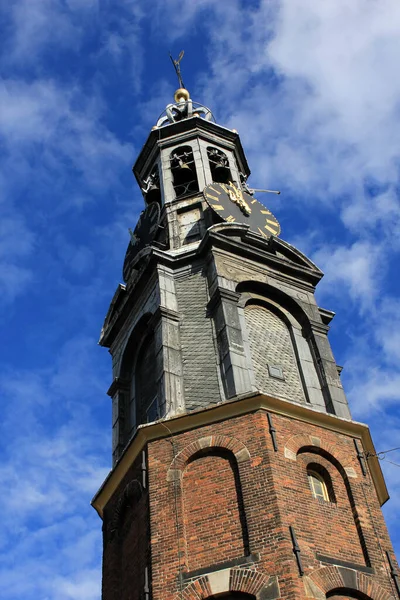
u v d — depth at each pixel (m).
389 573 18.53
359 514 19.48
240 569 17.56
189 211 29.31
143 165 34.41
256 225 27.91
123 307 27.17
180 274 25.83
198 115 34.12
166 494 19.67
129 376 26.14
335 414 22.42
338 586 17.56
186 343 23.69
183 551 18.42
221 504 19.05
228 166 32.81
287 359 23.98
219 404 20.81
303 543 17.97
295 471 19.52
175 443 20.62
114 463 24.00
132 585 19.77
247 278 25.25
